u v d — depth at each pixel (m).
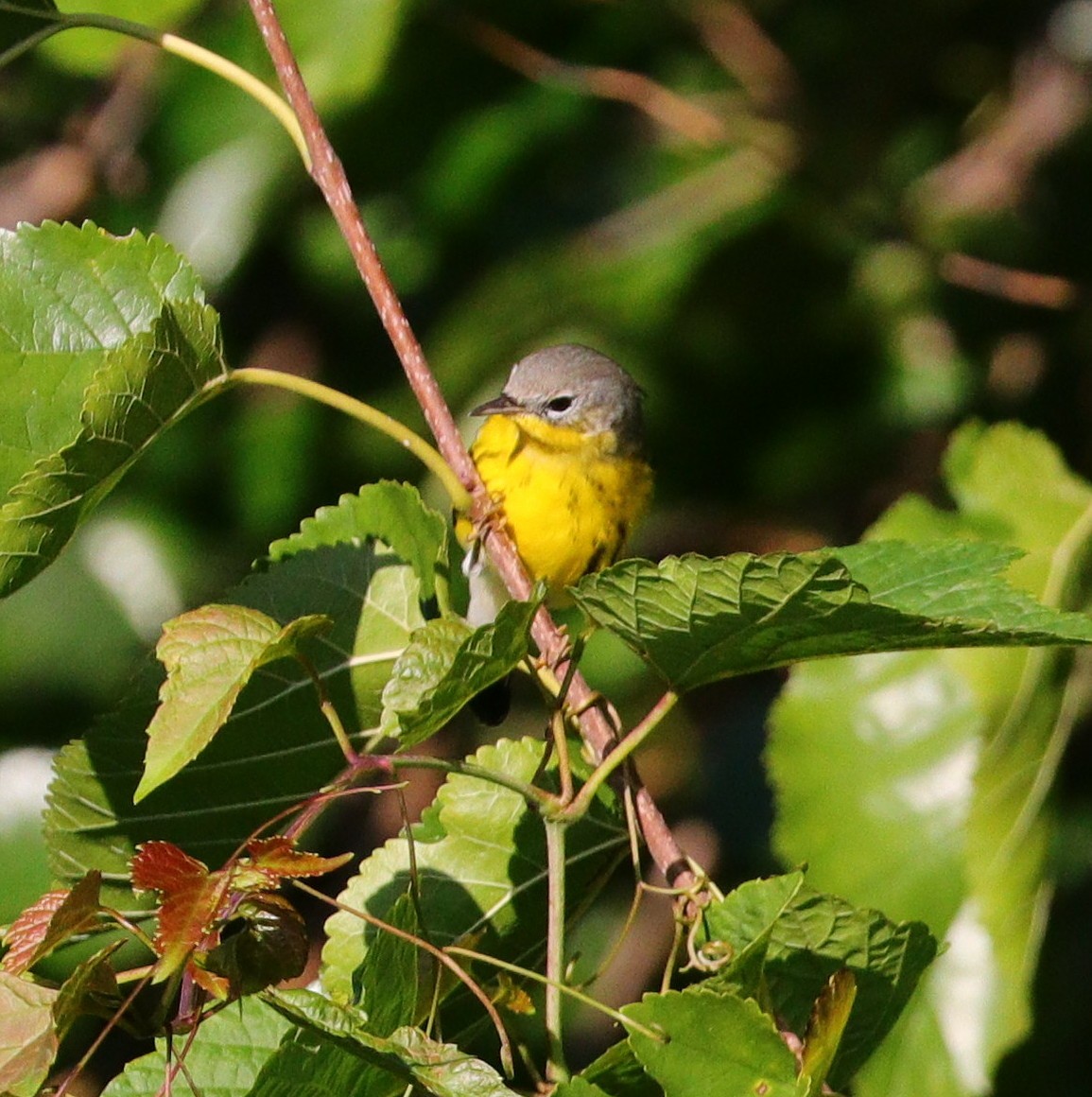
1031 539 8.82
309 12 10.64
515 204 14.35
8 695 11.73
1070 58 14.82
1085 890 13.48
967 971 8.26
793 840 8.44
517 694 14.06
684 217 13.65
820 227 13.93
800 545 14.27
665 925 13.33
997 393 14.16
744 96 14.23
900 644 5.24
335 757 6.39
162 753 4.87
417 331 14.33
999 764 8.43
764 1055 5.01
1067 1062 12.54
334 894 12.61
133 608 12.18
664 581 5.14
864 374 14.27
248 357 13.88
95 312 6.07
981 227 14.55
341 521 6.50
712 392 14.19
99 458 5.54
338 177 6.44
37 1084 4.43
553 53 14.18
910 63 14.52
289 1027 5.17
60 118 13.44
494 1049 9.05
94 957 4.51
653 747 14.02
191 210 12.57
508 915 6.24
